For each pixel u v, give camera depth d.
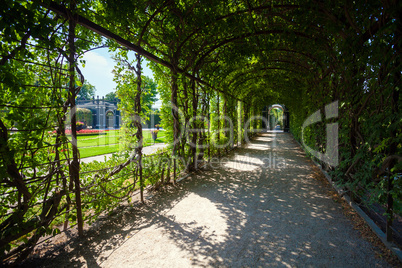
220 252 2.11
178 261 1.98
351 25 2.37
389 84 1.92
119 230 2.58
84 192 2.61
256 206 3.26
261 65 6.88
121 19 2.80
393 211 1.98
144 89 3.67
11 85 1.61
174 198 3.64
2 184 1.81
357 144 2.80
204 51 5.05
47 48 1.83
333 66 3.67
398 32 1.72
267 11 3.51
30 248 1.96
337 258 1.98
